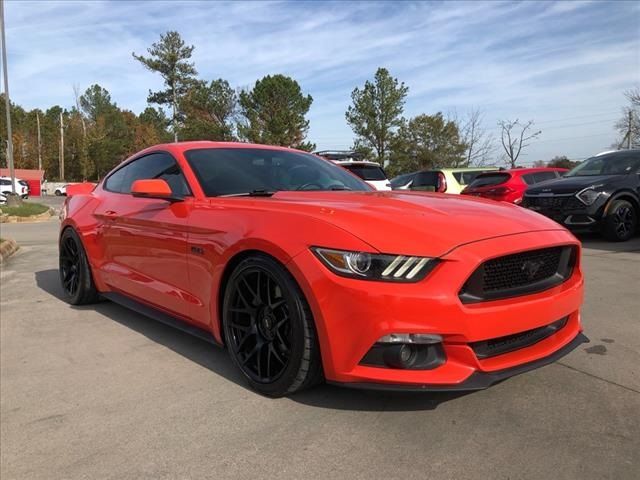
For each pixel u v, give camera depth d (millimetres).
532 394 2846
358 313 2393
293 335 2625
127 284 4180
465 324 2387
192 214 3389
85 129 77000
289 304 2637
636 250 7609
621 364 3270
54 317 4637
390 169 43844
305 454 2307
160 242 3664
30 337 4070
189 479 2160
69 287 5148
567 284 2920
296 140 43625
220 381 3127
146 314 3984
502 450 2301
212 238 3139
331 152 15461
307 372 2625
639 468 2154
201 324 3369
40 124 84000
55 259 8156
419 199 3217
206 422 2621
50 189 64062
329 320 2465
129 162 4711
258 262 2795
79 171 78875
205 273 3211
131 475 2203
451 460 2234
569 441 2369
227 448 2379
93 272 4754
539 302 2619
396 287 2369
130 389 3057
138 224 3943
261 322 2889
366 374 2420
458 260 2430
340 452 2314
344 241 2484
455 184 13484
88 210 4824
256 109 44531
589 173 9242
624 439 2379
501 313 2475
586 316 4301
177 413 2729
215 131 50781
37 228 14320
